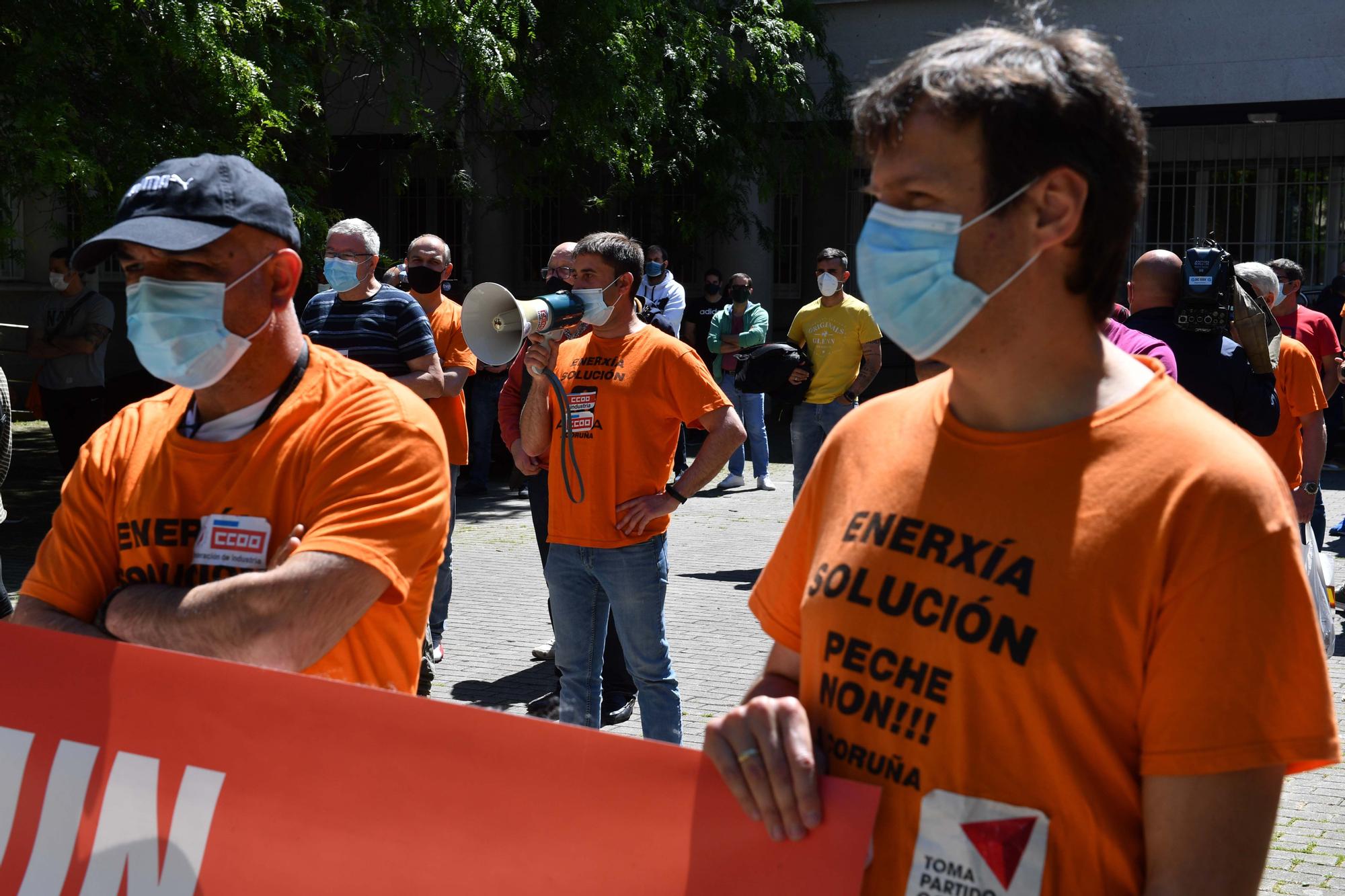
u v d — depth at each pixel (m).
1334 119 17.27
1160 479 1.37
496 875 1.75
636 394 4.25
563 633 4.40
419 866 1.79
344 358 2.19
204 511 2.08
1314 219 17.56
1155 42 16.05
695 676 5.99
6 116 8.97
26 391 16.23
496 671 6.12
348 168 20.62
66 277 10.58
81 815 1.97
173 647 1.96
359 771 1.84
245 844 1.89
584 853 1.71
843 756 1.52
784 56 15.80
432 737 1.80
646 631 4.30
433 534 2.11
